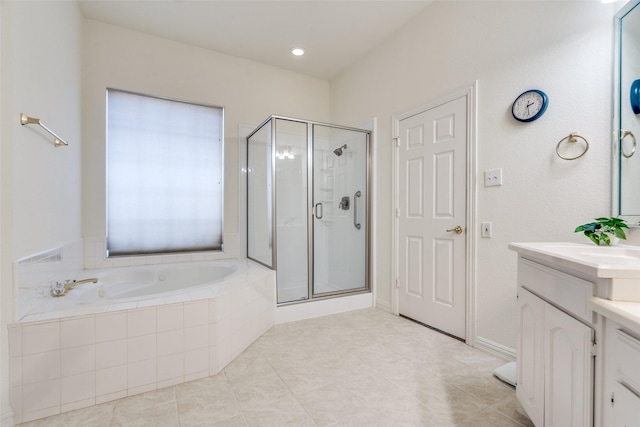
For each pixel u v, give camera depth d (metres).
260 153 3.18
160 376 1.70
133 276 2.73
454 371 1.86
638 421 0.70
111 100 2.85
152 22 2.80
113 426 1.39
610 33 1.52
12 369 1.40
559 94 1.72
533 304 1.26
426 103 2.58
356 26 2.86
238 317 2.10
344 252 3.33
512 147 1.95
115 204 2.89
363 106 3.39
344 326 2.62
